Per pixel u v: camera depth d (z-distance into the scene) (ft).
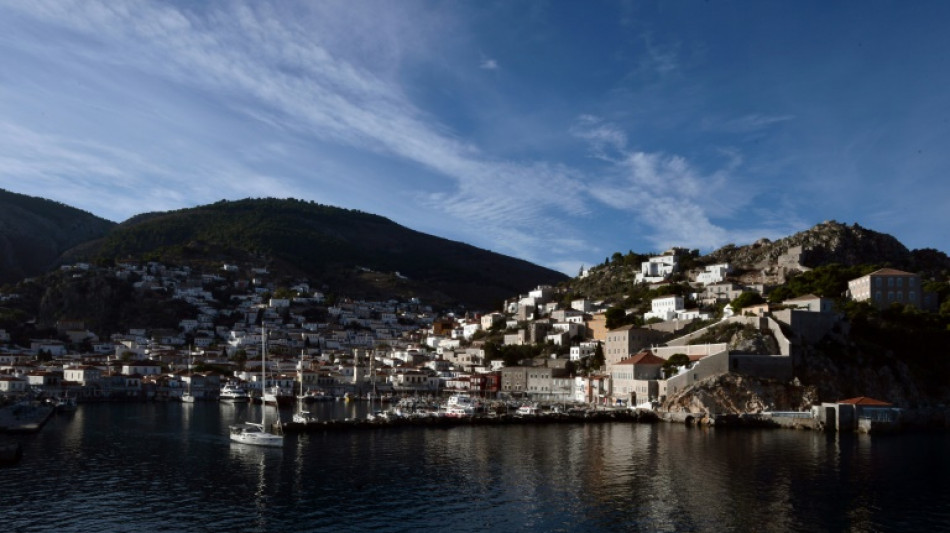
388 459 427.33
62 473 377.30
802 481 360.69
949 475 374.84
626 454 444.55
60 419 647.56
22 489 339.98
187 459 423.23
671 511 305.73
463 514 301.63
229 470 389.80
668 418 642.22
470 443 497.05
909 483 355.36
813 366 655.76
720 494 333.83
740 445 483.10
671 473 381.81
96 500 320.70
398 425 602.03
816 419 576.61
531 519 294.66
